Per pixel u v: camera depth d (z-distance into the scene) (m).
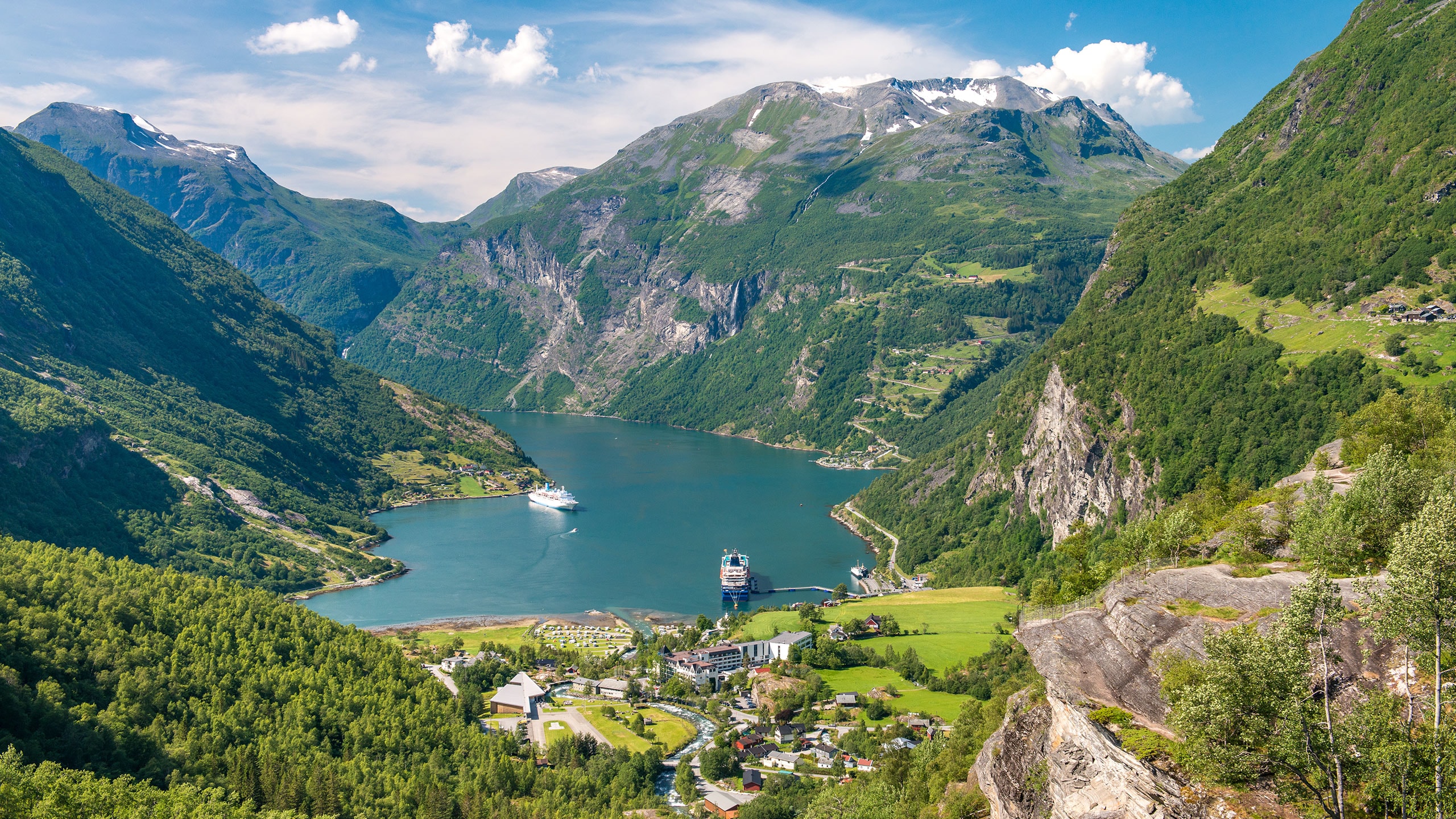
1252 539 90.38
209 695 169.00
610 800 160.50
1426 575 56.00
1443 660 58.41
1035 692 78.00
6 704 139.62
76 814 116.44
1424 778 52.75
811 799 150.00
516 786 160.88
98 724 145.75
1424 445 112.69
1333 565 76.62
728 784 167.88
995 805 76.94
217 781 143.00
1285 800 54.44
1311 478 112.31
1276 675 55.09
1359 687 59.34
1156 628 68.94
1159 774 58.00
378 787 150.00
